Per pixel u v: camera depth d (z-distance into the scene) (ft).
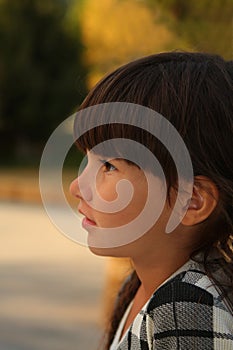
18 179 85.76
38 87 110.73
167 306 4.68
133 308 5.78
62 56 109.70
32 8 108.27
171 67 5.01
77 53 108.37
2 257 40.32
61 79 110.73
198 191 4.83
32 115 112.57
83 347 23.75
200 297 4.66
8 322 26.89
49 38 108.99
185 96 4.85
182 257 5.02
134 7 28.45
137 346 4.81
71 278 34.94
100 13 31.91
